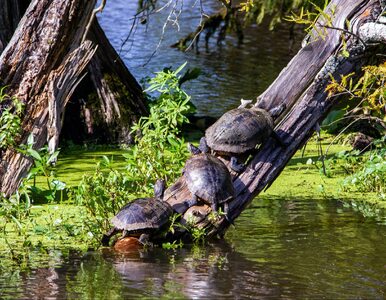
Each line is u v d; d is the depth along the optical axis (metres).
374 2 11.63
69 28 12.37
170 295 8.51
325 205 12.58
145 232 10.25
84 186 11.12
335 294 8.69
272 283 9.02
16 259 9.77
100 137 16.58
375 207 12.47
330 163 14.87
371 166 13.34
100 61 16.64
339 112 16.48
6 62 12.36
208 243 10.60
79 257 9.89
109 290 8.64
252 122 11.27
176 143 12.37
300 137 11.46
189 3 30.98
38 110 12.29
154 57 24.56
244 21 26.23
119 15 29.78
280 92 11.84
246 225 11.48
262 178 11.16
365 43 11.36
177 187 11.09
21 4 15.65
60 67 12.40
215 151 11.34
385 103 11.02
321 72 11.55
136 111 16.75
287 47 26.52
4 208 11.28
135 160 12.20
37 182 13.49
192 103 18.45
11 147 12.04
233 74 22.88
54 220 11.34
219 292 8.66
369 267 9.64
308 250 10.30
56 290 8.62
